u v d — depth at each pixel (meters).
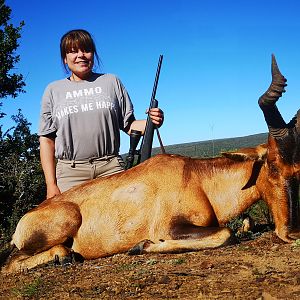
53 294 1.24
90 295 1.19
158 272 1.33
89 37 1.99
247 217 1.99
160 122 1.96
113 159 2.01
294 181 1.64
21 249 1.82
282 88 1.57
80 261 1.79
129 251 1.68
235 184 1.76
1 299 1.29
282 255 1.42
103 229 1.75
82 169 1.98
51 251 1.73
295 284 1.10
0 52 4.35
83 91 1.98
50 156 2.03
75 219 1.78
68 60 2.00
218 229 1.62
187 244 1.62
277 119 1.61
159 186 1.72
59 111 1.97
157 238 1.69
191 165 1.78
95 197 1.79
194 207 1.70
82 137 1.96
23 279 1.50
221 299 1.05
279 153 1.63
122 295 1.16
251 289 1.10
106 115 1.98
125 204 1.74
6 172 2.99
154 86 2.01
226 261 1.40
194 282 1.20
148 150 1.96
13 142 3.71
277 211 1.68
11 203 2.84
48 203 1.83
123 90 2.06
